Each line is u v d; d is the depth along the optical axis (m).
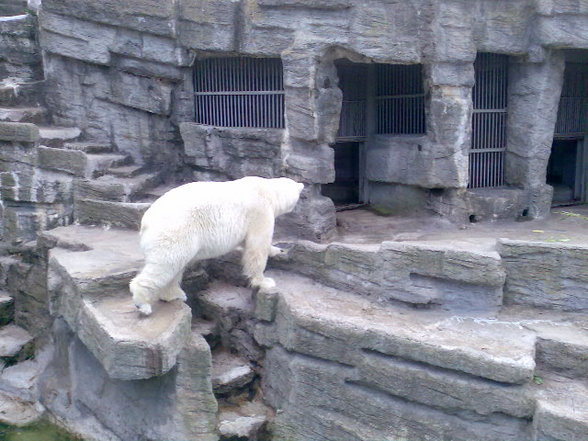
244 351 5.75
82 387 5.70
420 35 6.50
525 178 7.38
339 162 9.48
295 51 6.62
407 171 7.51
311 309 5.15
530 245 5.02
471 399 4.33
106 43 7.94
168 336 4.44
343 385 4.92
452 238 6.41
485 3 6.65
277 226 7.04
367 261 5.45
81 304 5.03
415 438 4.57
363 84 8.27
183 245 4.70
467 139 6.91
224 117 7.86
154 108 7.88
